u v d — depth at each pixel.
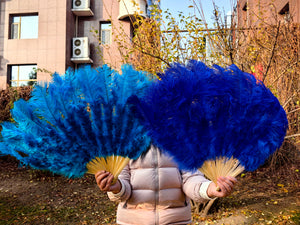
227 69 1.31
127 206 1.66
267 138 1.23
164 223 1.59
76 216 4.82
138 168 1.64
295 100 4.98
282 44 4.92
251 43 4.63
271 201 4.56
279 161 5.93
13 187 6.42
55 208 5.23
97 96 1.29
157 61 4.52
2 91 9.25
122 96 1.31
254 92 1.24
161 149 1.46
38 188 6.32
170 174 1.63
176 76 1.31
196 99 1.25
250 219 4.02
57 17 14.20
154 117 1.30
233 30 4.48
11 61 14.48
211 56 4.44
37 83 1.33
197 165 1.28
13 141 1.29
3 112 8.55
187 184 1.62
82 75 1.30
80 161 1.31
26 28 14.81
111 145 1.34
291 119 5.27
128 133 1.34
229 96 1.22
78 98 1.30
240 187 5.38
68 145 1.27
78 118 1.27
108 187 1.38
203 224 4.04
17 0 14.63
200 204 4.42
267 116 1.23
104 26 14.80
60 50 14.05
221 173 1.29
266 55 4.86
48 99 1.27
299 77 4.86
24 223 4.60
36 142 1.25
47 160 1.28
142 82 1.40
